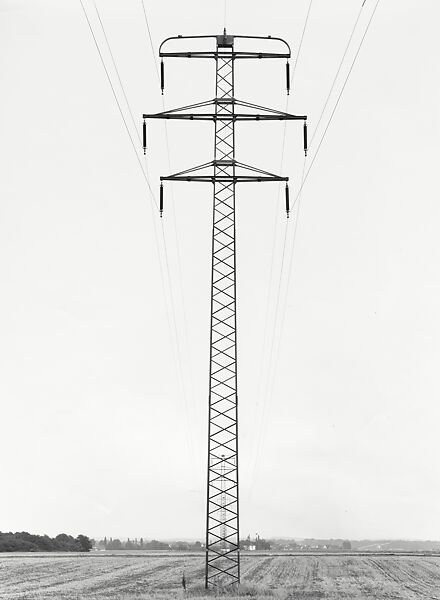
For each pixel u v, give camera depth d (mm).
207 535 54875
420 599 55938
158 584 68688
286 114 54875
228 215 56469
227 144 55531
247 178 55656
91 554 162125
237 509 54625
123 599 52750
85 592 60781
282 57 56500
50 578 78500
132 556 141500
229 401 54406
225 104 54781
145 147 54531
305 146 54344
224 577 73250
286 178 55719
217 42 55969
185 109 55375
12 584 70250
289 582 70438
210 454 54188
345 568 94375
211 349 54969
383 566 99562
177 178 55562
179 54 56375
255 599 51250
